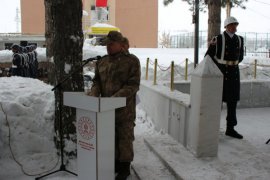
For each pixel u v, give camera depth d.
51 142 4.86
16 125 4.82
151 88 6.96
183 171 4.08
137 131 6.34
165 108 5.92
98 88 4.16
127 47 4.14
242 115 7.28
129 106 4.07
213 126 4.49
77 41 4.64
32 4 39.47
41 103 5.18
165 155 4.63
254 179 3.88
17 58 9.37
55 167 4.53
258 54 34.28
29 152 4.73
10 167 4.44
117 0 40.94
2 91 5.35
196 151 4.53
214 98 4.42
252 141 5.41
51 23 4.62
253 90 8.02
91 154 3.52
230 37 5.34
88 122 3.50
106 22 38.06
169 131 5.71
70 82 4.60
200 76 4.35
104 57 4.24
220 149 4.86
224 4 15.62
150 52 26.89
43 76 11.25
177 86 8.12
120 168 4.19
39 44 29.39
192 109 4.64
